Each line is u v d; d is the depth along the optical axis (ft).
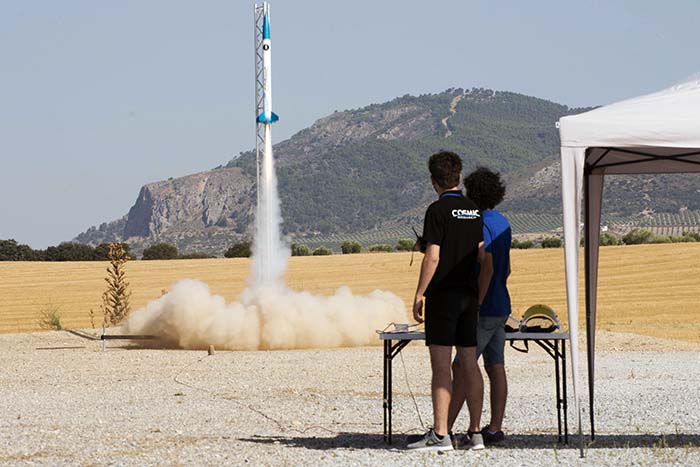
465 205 34.37
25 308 183.93
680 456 34.19
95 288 239.71
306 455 35.37
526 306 168.35
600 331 109.29
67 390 59.72
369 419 45.83
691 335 113.19
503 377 36.81
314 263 307.17
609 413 46.62
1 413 48.57
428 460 33.53
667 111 33.81
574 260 33.96
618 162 39.60
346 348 95.55
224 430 42.45
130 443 38.60
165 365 77.46
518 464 32.73
